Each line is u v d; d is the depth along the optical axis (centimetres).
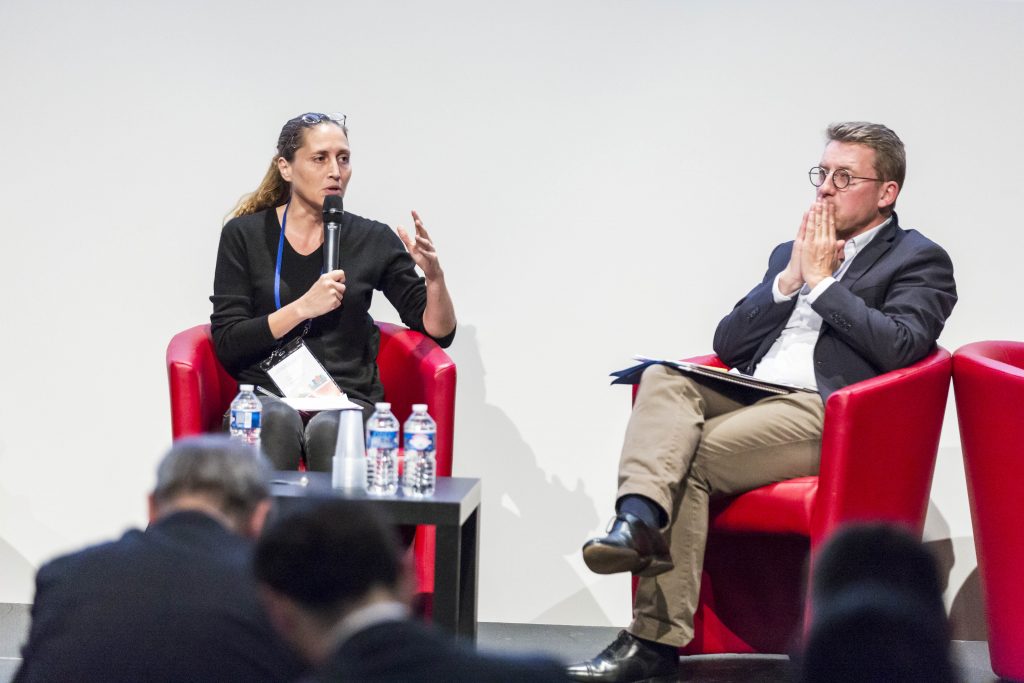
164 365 1130
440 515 731
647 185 1121
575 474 1127
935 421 896
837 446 816
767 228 1119
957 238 1112
